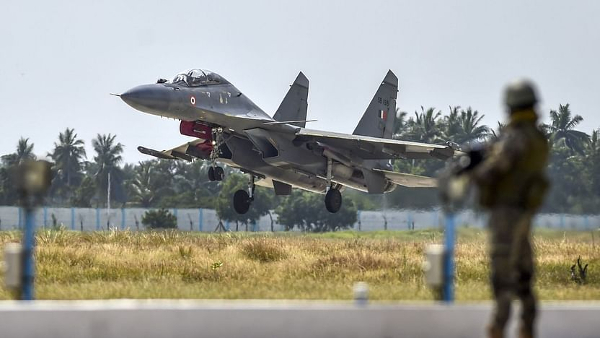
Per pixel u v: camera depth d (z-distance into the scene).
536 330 30.31
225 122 121.38
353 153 135.00
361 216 187.88
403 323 29.67
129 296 44.69
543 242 89.50
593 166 115.69
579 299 43.62
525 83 27.00
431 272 29.33
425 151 128.12
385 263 67.50
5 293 46.91
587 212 111.31
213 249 84.19
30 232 30.27
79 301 41.88
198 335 29.33
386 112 154.50
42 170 30.27
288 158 126.94
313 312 29.48
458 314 29.80
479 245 89.56
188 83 118.75
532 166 26.39
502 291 26.48
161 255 75.00
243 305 29.50
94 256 69.62
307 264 66.44
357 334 29.53
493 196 26.61
